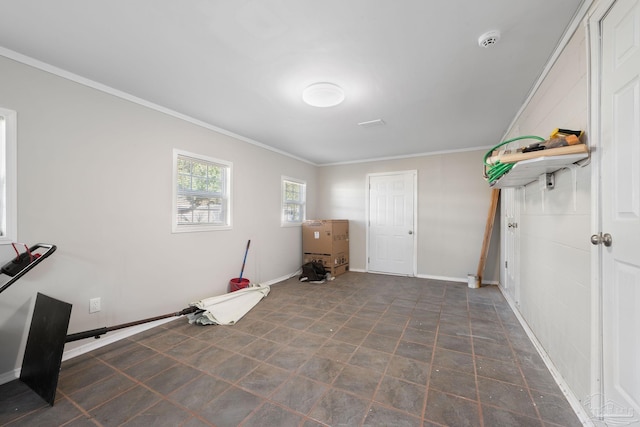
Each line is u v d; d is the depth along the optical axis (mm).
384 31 1662
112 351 2223
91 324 2270
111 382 1817
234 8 1479
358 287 4141
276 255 4504
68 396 1681
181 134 2986
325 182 5680
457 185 4512
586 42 1440
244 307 3135
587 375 1440
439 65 2029
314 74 2162
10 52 1854
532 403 1595
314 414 1526
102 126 2336
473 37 1716
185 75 2186
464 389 1730
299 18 1556
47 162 2031
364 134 3709
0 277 1835
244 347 2295
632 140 1138
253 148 4020
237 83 2309
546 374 1882
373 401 1629
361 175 5332
